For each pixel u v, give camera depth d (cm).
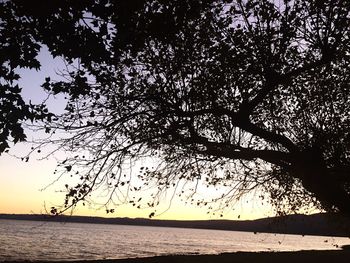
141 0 627
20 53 586
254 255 2894
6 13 577
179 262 2261
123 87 924
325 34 927
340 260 2509
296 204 1257
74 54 622
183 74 929
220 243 11869
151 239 13138
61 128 834
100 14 604
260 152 957
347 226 1268
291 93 1023
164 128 930
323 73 977
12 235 11100
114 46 656
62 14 591
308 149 968
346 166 996
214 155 998
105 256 5306
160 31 709
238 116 918
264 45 927
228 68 944
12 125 573
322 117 1016
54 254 5397
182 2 713
